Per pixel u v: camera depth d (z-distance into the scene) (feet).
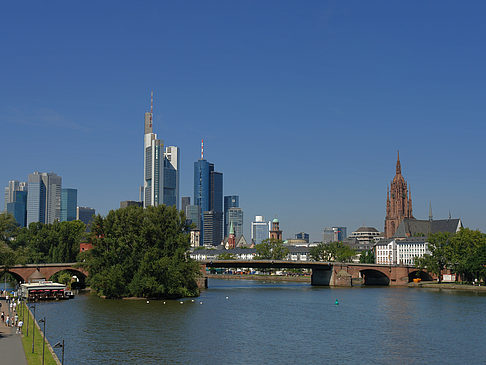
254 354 302.04
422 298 608.19
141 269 537.65
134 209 572.10
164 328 376.48
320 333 369.30
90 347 310.45
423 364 285.84
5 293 538.47
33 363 236.43
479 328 392.68
